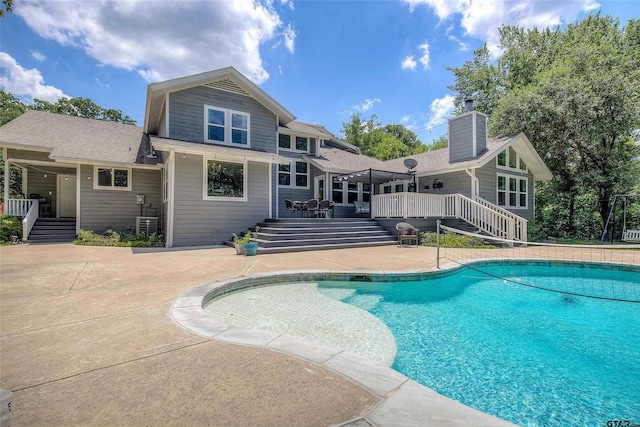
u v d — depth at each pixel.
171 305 3.92
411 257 8.53
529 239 14.58
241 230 11.80
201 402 1.85
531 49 22.48
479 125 14.37
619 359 3.42
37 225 12.29
